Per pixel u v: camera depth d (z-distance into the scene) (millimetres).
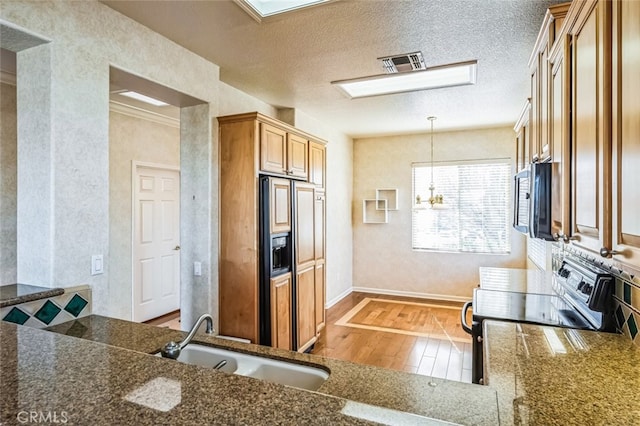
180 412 739
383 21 2350
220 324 3164
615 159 971
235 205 3109
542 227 1685
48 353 1058
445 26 2418
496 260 5465
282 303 3277
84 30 2064
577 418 999
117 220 4180
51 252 1920
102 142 2152
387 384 1145
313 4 2168
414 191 5926
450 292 5719
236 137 3094
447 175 5723
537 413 1023
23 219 2002
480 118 4848
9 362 991
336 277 5672
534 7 2186
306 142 3852
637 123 847
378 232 6148
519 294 2486
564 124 1440
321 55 2869
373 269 6188
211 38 2588
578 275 1998
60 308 1898
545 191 1687
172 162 4867
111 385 854
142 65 2406
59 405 766
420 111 4512
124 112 4215
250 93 3801
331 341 4016
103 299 2143
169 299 5023
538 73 2072
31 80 1965
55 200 1924
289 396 809
